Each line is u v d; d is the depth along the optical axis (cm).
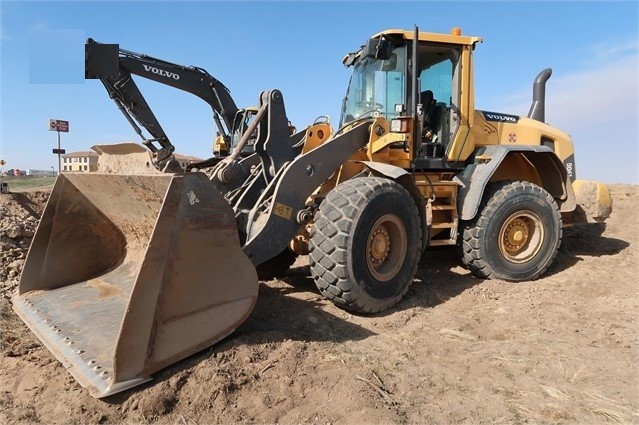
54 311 343
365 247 384
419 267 561
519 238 520
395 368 301
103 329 305
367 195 385
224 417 236
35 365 291
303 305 406
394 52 493
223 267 290
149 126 747
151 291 253
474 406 262
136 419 232
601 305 438
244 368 271
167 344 261
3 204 741
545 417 253
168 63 770
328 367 285
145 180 292
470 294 461
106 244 410
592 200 604
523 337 364
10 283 486
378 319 389
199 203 278
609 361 321
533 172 598
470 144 521
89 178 344
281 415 240
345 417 240
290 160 409
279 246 366
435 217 501
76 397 246
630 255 621
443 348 339
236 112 836
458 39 504
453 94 514
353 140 434
